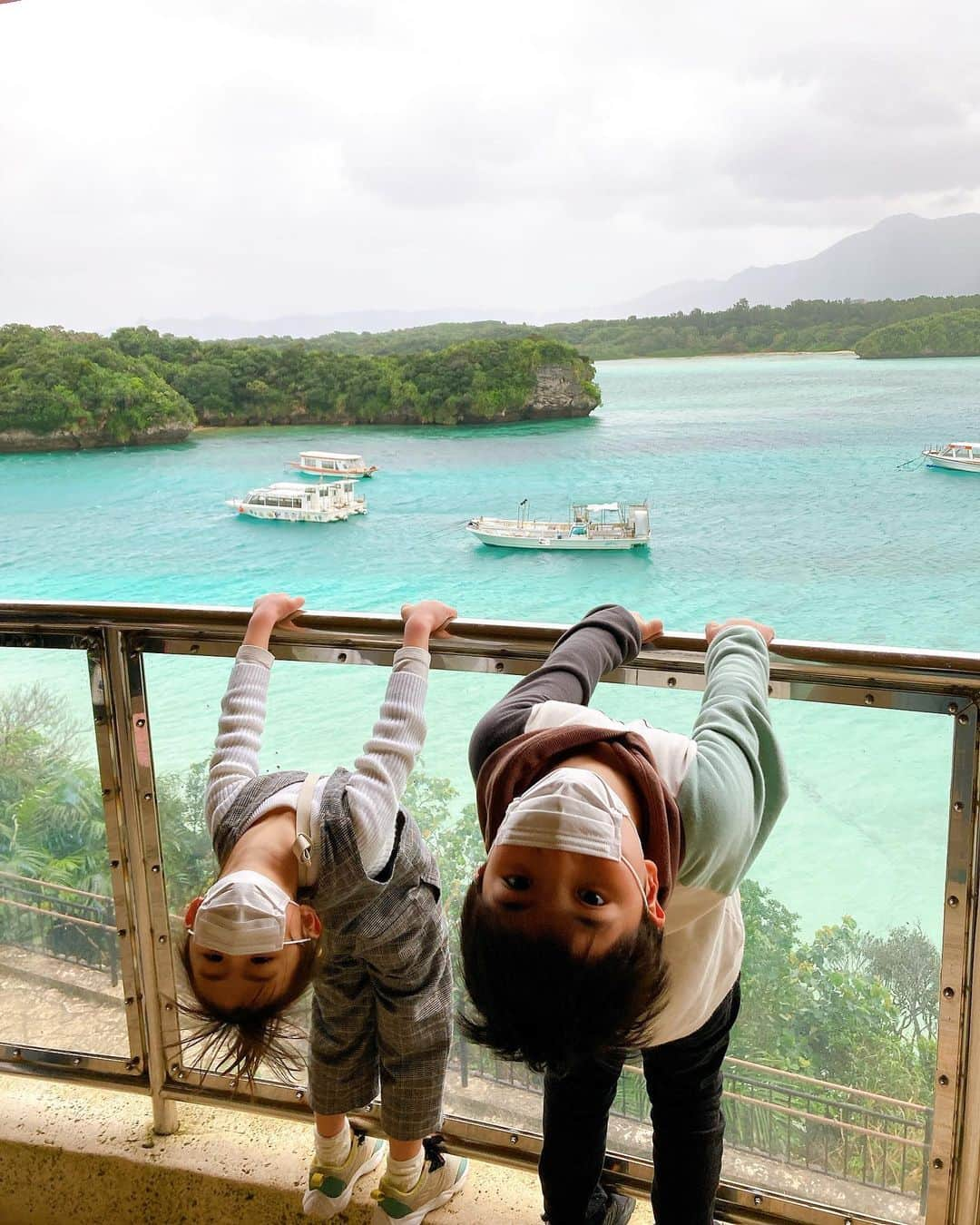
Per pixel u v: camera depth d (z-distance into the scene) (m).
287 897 0.90
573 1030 0.70
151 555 20.41
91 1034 1.44
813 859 1.09
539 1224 1.28
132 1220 1.41
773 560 19.25
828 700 1.08
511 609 17.22
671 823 0.77
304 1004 1.20
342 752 1.20
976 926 1.05
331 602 17.78
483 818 0.89
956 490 20.73
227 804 1.04
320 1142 1.26
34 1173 1.44
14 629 1.33
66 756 1.36
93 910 1.40
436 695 1.22
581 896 0.70
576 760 0.80
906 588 17.97
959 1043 1.10
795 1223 1.22
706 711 0.91
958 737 1.03
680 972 0.91
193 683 1.30
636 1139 1.26
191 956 0.89
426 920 1.10
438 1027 1.14
